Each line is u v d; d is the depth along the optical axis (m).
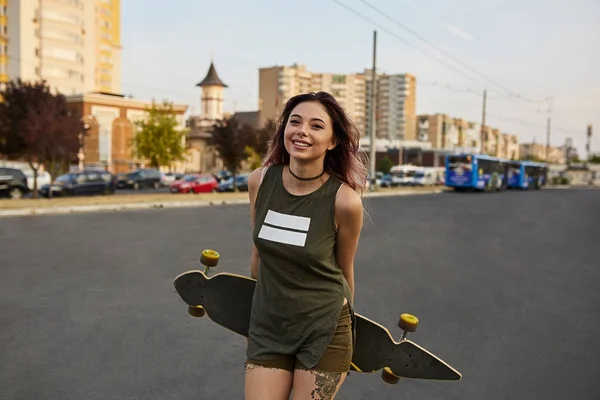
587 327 6.02
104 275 8.15
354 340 2.37
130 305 6.48
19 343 5.04
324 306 2.21
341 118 2.29
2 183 24.80
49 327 5.55
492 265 9.91
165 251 10.51
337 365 2.23
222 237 12.71
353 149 2.34
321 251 2.20
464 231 15.43
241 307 2.57
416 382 4.47
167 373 4.43
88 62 82.00
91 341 5.16
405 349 2.44
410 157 92.62
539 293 7.67
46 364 4.55
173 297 6.92
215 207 22.55
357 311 6.48
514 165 56.62
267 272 2.28
